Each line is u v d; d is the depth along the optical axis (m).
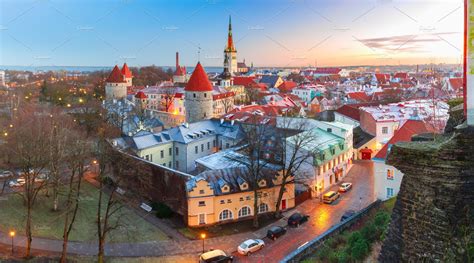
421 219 13.38
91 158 64.31
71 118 91.69
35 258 39.06
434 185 13.05
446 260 12.62
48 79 183.00
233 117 85.62
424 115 69.69
